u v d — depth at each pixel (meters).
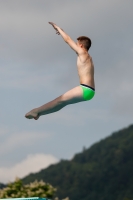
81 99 25.77
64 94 25.83
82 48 26.30
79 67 25.98
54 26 26.52
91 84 25.84
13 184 50.38
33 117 26.17
